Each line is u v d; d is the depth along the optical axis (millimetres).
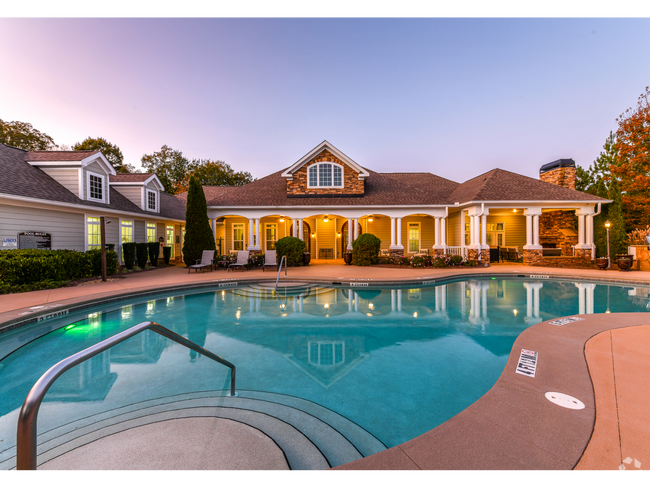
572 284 10531
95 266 11078
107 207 13695
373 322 6195
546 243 18094
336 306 7594
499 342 5004
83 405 2969
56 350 4629
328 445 2389
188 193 15000
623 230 14344
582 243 15234
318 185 17516
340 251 20234
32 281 8594
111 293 7746
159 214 18250
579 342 3869
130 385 3471
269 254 13953
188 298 8562
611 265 14508
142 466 1961
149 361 4203
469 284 10602
